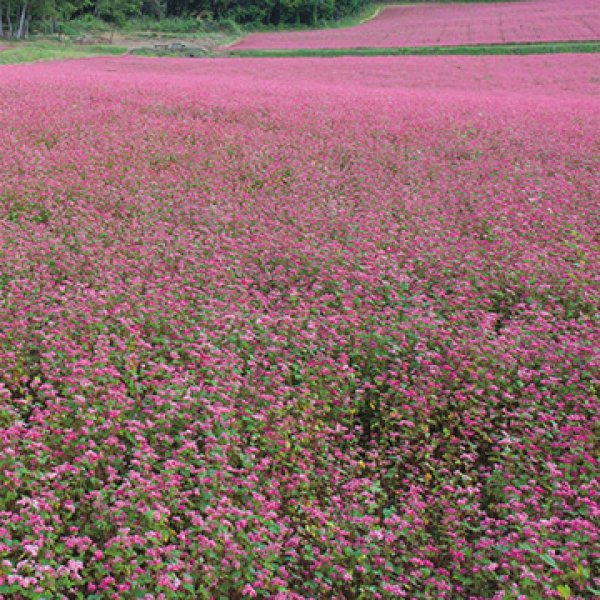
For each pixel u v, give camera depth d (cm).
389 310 745
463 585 445
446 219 1085
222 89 2473
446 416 627
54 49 5388
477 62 4166
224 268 865
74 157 1351
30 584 402
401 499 516
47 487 477
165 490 479
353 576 449
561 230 1048
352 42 6300
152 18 8488
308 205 1145
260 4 9000
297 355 687
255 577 427
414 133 1720
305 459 544
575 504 491
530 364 681
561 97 2733
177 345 691
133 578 409
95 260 874
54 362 630
